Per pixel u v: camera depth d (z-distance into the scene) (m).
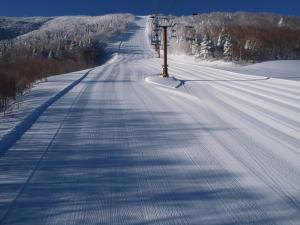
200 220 4.75
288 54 76.12
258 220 4.76
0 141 7.97
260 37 78.31
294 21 128.25
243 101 15.13
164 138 8.81
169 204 5.20
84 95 16.66
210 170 6.57
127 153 7.56
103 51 115.62
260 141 8.57
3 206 5.06
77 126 9.95
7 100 14.17
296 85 21.94
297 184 5.93
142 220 4.74
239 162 7.01
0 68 25.91
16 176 6.15
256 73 37.25
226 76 29.75
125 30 169.75
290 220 4.76
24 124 9.79
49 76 28.38
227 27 96.06
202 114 12.02
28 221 4.67
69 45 107.00
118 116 11.49
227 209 5.05
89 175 6.27
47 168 6.57
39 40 127.44
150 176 6.26
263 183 5.97
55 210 4.98
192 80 25.97
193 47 79.12
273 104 14.30
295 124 10.49
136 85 21.73
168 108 13.16
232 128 9.94
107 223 4.66
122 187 5.78
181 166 6.78
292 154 7.54
